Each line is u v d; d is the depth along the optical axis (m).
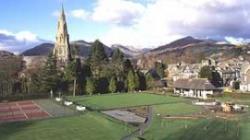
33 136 63.09
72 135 63.44
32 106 109.88
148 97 127.94
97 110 95.50
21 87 150.00
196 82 135.75
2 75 152.25
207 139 56.81
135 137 60.19
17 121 78.56
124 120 78.81
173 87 148.75
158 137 59.66
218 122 72.31
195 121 74.44
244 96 119.62
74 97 133.12
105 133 64.69
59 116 84.75
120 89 151.88
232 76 176.62
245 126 67.62
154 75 186.00
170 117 80.69
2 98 127.88
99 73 158.25
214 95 126.19
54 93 143.38
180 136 59.72
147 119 80.38
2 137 62.59
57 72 151.38
